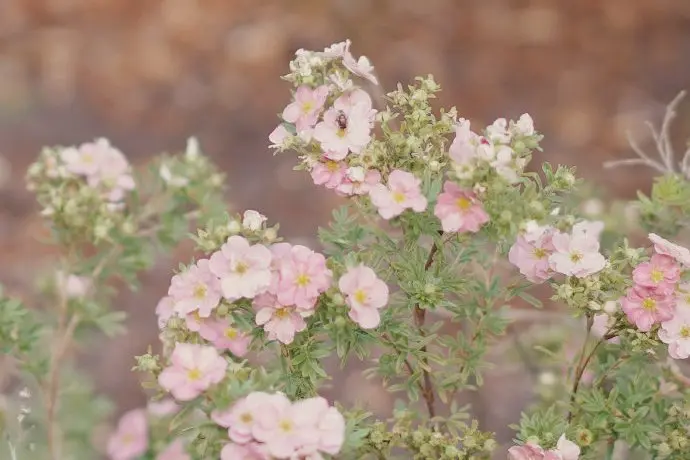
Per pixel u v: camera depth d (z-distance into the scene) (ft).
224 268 5.04
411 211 5.13
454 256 5.40
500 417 6.51
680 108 10.70
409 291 5.20
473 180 4.97
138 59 11.19
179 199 5.65
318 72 5.26
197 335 5.13
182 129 10.40
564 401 5.50
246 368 5.01
